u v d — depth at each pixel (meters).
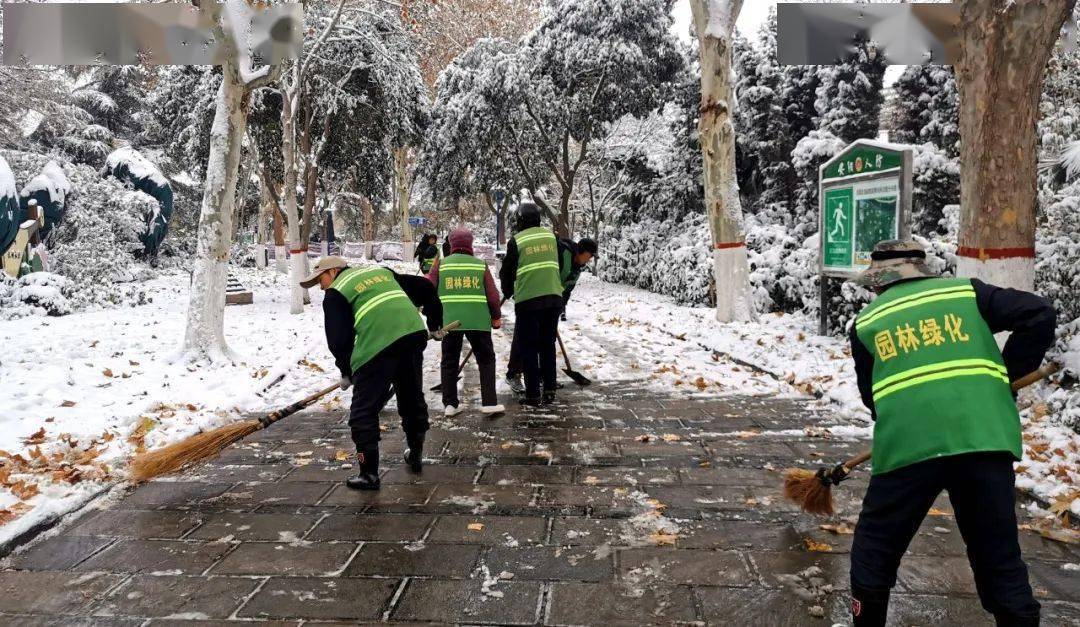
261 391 7.14
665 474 4.57
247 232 44.31
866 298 9.24
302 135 18.45
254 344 10.36
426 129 21.67
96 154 28.64
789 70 17.78
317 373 8.30
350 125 19.67
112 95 32.47
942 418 2.36
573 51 21.11
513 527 3.74
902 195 8.44
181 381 7.66
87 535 3.72
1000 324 2.47
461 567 3.29
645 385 7.46
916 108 16.77
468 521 3.83
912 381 2.45
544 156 22.91
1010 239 5.76
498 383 7.60
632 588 3.08
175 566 3.35
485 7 29.23
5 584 3.19
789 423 5.84
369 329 4.32
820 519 3.81
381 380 4.36
